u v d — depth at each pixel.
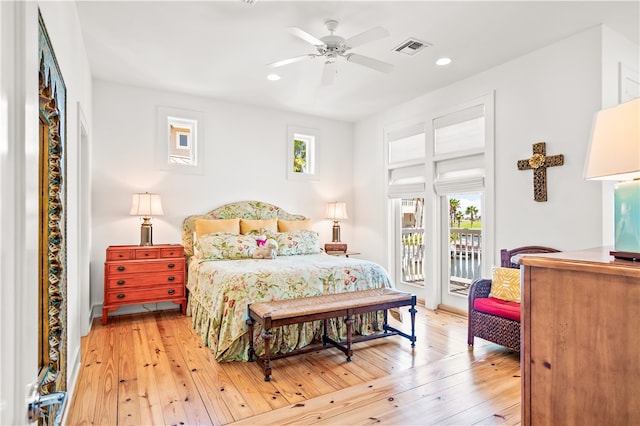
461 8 2.75
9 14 0.63
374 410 2.15
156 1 2.66
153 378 2.58
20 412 0.64
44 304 1.62
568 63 3.19
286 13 2.82
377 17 2.88
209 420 2.05
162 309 4.48
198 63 3.75
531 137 3.46
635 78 3.28
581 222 3.08
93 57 3.60
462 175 4.21
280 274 3.18
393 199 5.41
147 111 4.48
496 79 3.79
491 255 3.80
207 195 4.85
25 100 0.66
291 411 2.14
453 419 2.05
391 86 4.39
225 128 4.98
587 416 1.00
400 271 5.31
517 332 2.84
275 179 5.37
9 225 0.63
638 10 2.76
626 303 0.94
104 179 4.25
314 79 4.18
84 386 2.44
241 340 2.93
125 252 3.94
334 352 3.12
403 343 3.33
